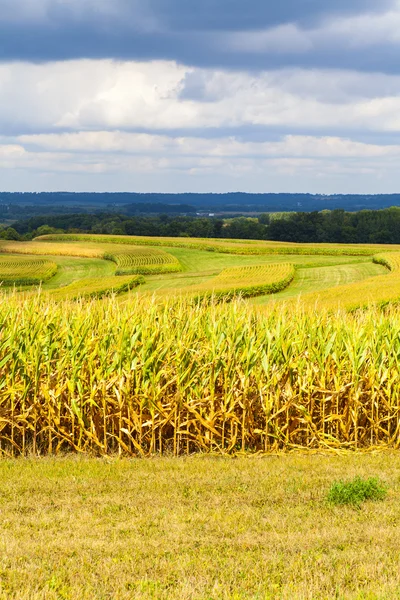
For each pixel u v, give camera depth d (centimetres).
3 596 607
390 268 7112
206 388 1269
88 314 1327
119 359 1227
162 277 7788
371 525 809
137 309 1366
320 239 15738
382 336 1330
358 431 1345
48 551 720
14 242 13588
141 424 1230
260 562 694
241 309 1381
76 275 8800
